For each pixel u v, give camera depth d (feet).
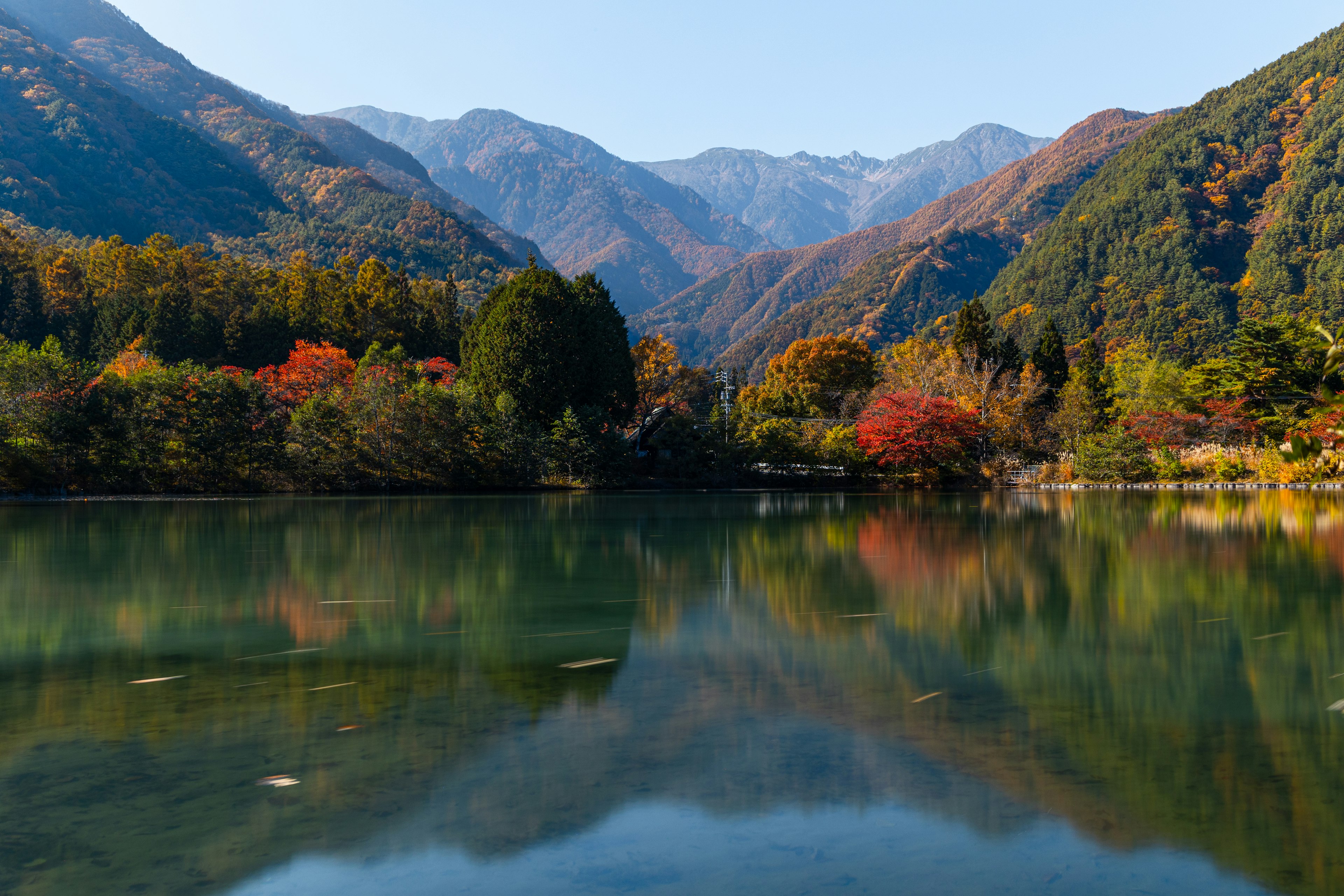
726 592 29.22
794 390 238.27
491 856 9.27
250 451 128.88
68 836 9.70
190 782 11.36
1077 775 11.57
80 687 16.49
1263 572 34.30
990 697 15.52
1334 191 487.20
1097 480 154.40
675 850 9.43
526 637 21.33
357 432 134.92
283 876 8.82
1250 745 12.75
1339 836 9.62
